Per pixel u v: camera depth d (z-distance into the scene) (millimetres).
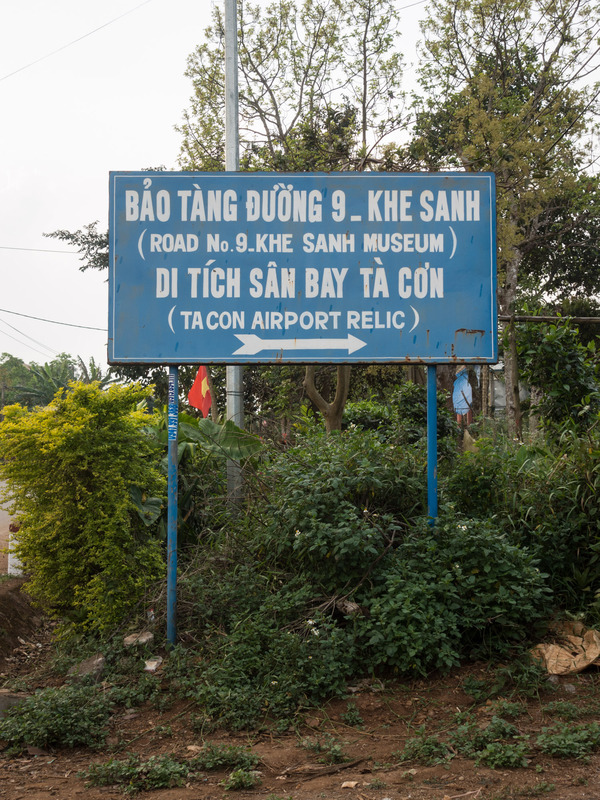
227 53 11156
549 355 8984
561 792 3838
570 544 6680
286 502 6508
